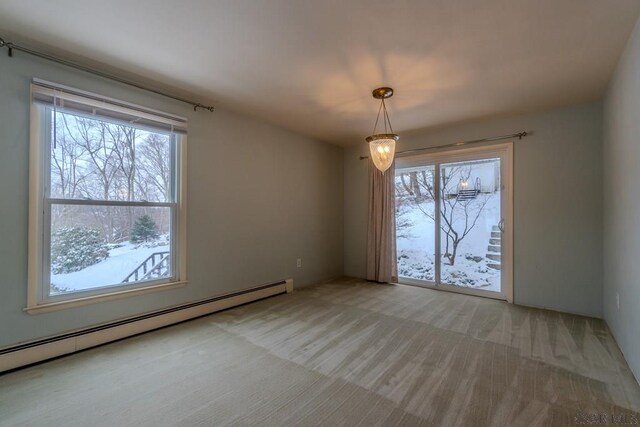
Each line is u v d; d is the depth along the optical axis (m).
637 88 1.87
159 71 2.48
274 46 2.12
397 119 3.70
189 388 1.83
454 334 2.66
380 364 2.13
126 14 1.78
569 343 2.46
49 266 2.22
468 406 1.66
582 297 3.17
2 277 2.02
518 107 3.29
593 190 3.11
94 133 2.44
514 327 2.82
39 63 2.16
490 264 3.82
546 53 2.21
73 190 2.33
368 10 1.74
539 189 3.41
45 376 1.96
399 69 2.45
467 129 3.91
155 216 2.82
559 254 3.30
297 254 4.32
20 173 2.08
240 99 3.08
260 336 2.61
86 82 2.38
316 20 1.84
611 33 1.96
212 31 1.95
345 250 5.16
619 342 2.38
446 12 1.76
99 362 2.14
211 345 2.43
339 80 2.65
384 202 4.57
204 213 3.17
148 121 2.71
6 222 2.03
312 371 2.04
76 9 1.73
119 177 2.58
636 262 1.93
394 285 4.43
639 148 1.85
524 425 1.51
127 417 1.57
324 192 4.80
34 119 2.12
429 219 4.32
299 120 3.76
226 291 3.39
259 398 1.74
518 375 1.98
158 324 2.75
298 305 3.49
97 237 2.46
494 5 1.70
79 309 2.34
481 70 2.47
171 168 2.95
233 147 3.46
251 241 3.67
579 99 3.06
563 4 1.69
